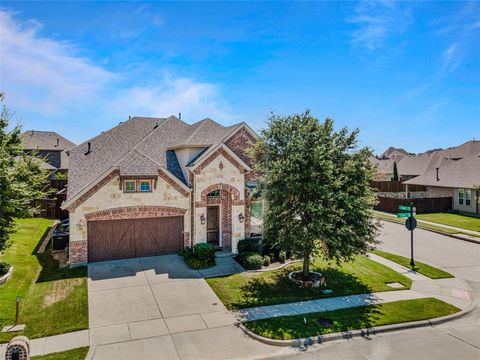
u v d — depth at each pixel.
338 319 13.10
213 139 22.31
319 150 14.94
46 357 10.30
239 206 21.50
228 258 20.28
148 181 19.84
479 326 12.97
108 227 19.25
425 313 13.68
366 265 19.81
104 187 18.91
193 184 20.69
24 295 14.54
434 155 59.34
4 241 16.41
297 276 17.28
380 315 13.48
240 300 14.75
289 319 13.05
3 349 10.64
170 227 20.61
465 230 28.91
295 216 15.71
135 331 12.02
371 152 15.91
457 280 17.77
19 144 17.14
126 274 17.38
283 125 16.31
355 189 15.52
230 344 11.35
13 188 15.31
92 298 14.55
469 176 37.78
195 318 13.07
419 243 25.38
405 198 38.81
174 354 10.66
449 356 10.79
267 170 16.17
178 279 16.94
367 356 10.80
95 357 10.38
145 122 27.14
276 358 10.64
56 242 20.73
